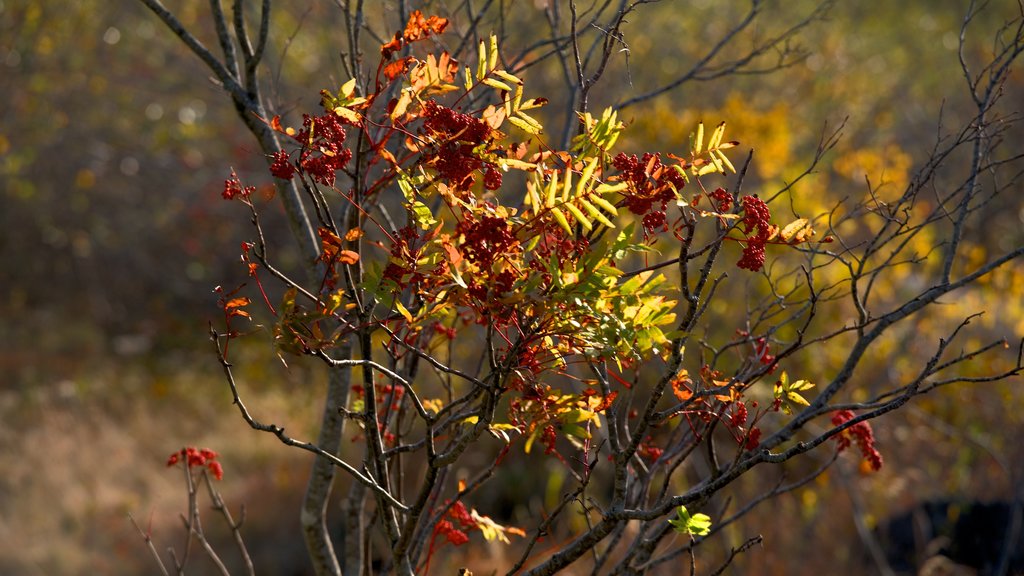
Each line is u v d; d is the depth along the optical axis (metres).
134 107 13.82
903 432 6.67
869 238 7.61
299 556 7.72
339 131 1.81
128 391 10.77
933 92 15.17
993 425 6.96
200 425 10.14
